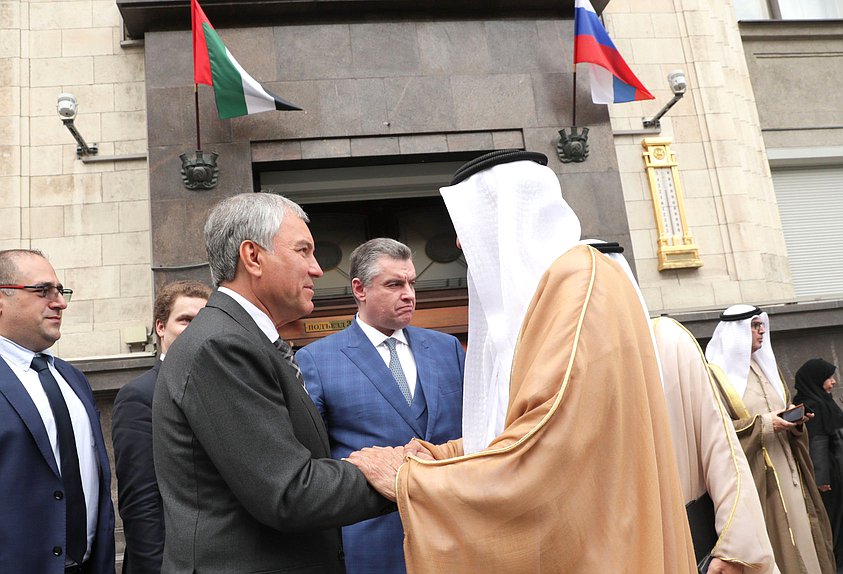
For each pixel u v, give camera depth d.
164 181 6.99
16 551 2.58
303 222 2.15
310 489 1.77
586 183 7.56
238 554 1.81
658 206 8.08
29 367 2.92
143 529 2.86
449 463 1.67
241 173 7.09
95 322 7.13
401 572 2.89
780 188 9.28
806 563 4.03
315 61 7.47
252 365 1.86
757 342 4.68
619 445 1.62
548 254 1.98
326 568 1.94
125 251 7.29
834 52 9.54
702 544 2.83
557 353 1.64
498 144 7.61
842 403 7.79
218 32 7.45
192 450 1.86
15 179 7.32
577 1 7.30
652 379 1.80
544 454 1.57
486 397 2.09
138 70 7.69
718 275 8.14
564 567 1.55
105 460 3.05
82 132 7.51
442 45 7.70
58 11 7.78
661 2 8.84
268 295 2.07
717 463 2.82
